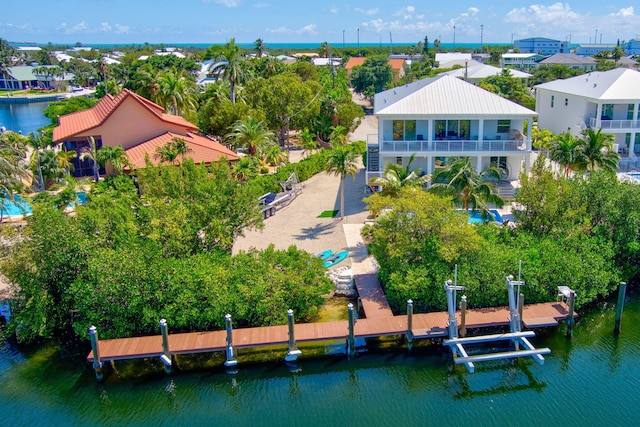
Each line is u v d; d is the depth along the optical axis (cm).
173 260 2447
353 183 4653
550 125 5828
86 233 2584
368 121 8638
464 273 2464
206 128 5669
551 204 2806
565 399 2056
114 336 2336
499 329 2448
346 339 2328
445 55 16438
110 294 2295
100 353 2191
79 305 2347
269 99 5984
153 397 2120
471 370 2181
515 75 8250
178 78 6353
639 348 2352
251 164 4441
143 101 4922
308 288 2444
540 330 2491
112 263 2317
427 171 4019
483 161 4134
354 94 12631
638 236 2872
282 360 2317
